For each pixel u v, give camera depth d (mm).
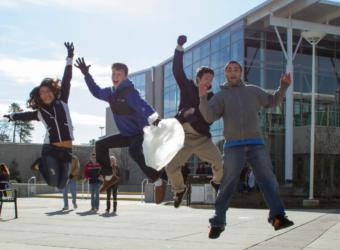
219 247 9117
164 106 46000
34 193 34781
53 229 11977
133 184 50812
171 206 21688
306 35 23969
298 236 10719
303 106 34875
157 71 47469
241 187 25656
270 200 6379
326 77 35781
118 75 6461
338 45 36312
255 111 6461
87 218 15070
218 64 35625
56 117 6395
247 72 32875
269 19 31266
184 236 10672
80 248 8953
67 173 6512
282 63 33812
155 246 9219
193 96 6797
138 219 14766
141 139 6445
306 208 21500
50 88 6352
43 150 6465
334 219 14922
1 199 15383
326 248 9000
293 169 33469
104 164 6758
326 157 31234
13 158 54000
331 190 27656
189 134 6836
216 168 7090
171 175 6969
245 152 6387
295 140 33594
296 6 30312
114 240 10008
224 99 6457
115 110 6465
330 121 35469
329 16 31875
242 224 13258
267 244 9492
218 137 33594
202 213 17359
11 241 9805
